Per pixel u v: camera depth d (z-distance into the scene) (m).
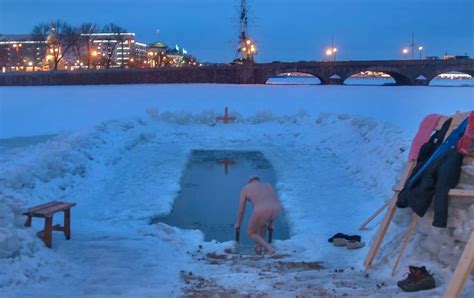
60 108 37.06
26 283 5.75
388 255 6.89
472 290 4.78
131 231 9.28
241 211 8.93
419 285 5.42
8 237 6.14
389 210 7.03
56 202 8.07
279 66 86.38
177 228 9.80
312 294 5.18
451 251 5.83
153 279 6.15
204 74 86.19
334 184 13.66
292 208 11.19
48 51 123.75
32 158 13.94
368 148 15.99
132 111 34.62
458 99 46.56
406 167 7.38
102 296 5.15
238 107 36.62
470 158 5.86
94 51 129.62
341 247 8.41
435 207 5.74
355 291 5.35
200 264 7.32
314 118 25.88
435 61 86.94
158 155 18.30
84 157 14.66
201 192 13.23
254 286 5.79
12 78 83.31
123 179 14.32
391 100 45.47
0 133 23.67
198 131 24.58
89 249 7.58
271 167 16.72
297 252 8.42
